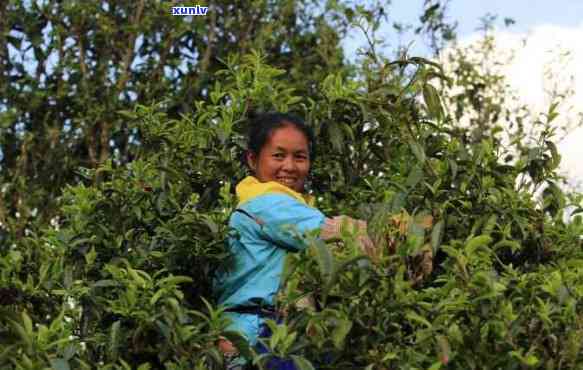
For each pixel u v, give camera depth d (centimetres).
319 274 332
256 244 399
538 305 340
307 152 419
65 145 892
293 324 336
